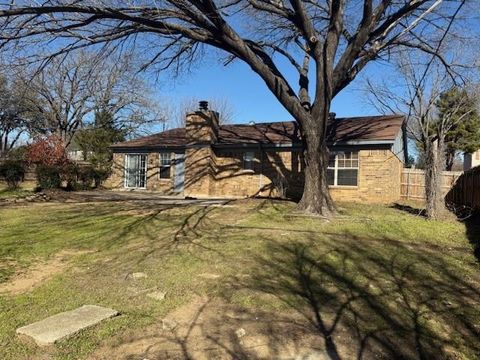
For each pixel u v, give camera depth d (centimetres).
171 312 557
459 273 803
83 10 1103
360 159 1928
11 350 434
